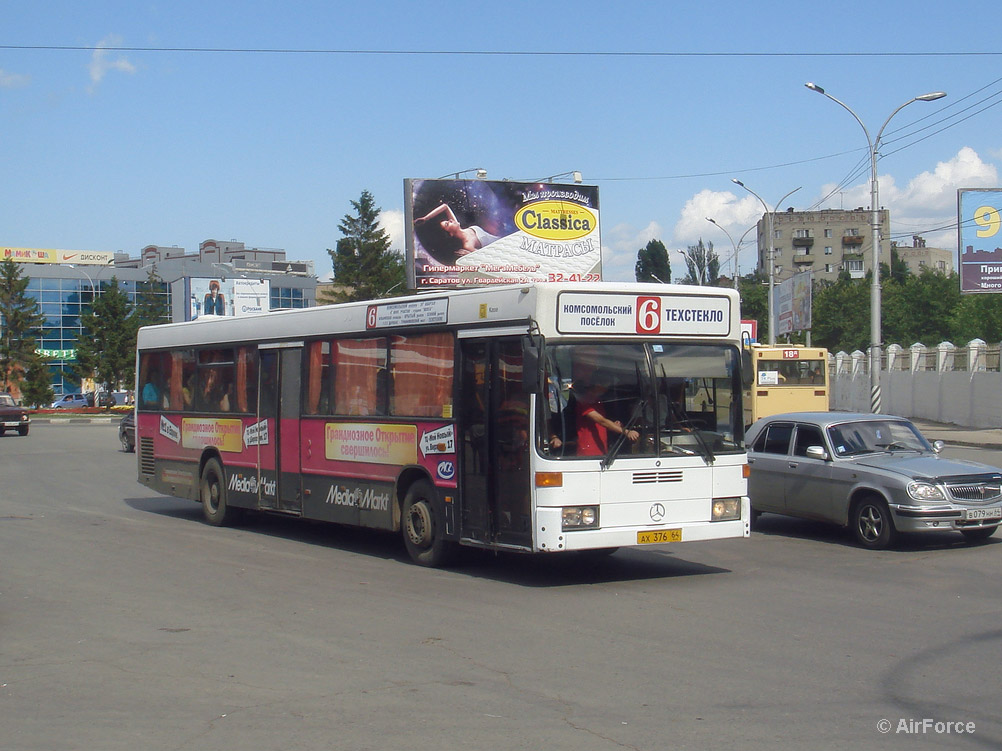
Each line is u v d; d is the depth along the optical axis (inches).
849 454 518.9
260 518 647.1
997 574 422.6
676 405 417.1
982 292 1771.7
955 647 298.0
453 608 365.1
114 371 2539.4
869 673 270.4
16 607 374.0
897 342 3127.5
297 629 333.7
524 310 399.9
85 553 507.2
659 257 3646.7
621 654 294.7
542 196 1509.6
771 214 1641.2
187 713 243.3
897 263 4552.2
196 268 3595.0
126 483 905.5
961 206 1772.9
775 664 280.8
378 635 323.6
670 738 219.8
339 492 511.5
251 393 585.3
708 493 418.3
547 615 351.3
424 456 454.9
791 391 1125.7
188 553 506.9
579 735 222.5
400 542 546.9
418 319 462.3
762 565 454.9
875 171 1323.8
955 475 482.6
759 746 213.9
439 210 1457.9
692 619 341.7
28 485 885.2
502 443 410.9
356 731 227.6
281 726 232.1
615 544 395.2
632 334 410.3
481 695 254.7
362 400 498.3
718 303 430.3
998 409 1450.5
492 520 414.9
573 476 390.0
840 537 539.2
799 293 2289.6
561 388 394.0
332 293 3166.8
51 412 2591.0
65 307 3326.8
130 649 309.0
